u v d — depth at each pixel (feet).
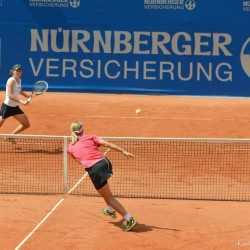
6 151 76.33
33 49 121.08
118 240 42.24
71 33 120.47
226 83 119.44
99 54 120.67
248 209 51.49
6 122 94.12
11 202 52.54
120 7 119.34
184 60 119.44
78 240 42.19
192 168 68.03
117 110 104.47
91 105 108.37
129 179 62.39
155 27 119.24
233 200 54.90
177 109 106.01
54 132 90.02
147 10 118.93
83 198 54.60
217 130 92.38
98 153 44.86
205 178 63.57
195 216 48.83
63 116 99.14
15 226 45.29
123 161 70.90
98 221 46.93
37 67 121.49
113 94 121.08
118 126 93.66
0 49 121.39
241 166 69.31
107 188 44.39
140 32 119.55
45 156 73.82
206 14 118.32
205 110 105.70
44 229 44.62
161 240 42.32
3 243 41.37
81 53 120.98
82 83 121.49
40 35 120.88
